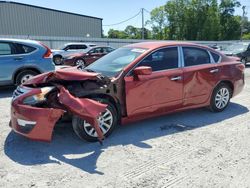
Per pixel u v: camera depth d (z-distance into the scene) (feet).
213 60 18.89
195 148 13.66
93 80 14.12
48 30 111.34
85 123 13.66
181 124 17.13
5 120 17.78
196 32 200.03
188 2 197.36
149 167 11.75
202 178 10.93
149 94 15.55
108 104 14.34
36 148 13.44
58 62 62.75
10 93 26.81
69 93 13.14
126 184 10.45
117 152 13.11
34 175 11.03
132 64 15.17
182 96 17.11
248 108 21.11
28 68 26.43
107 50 59.06
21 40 26.68
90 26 125.90
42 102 13.19
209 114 19.26
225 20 212.84
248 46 59.57
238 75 20.08
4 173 11.15
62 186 10.29
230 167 11.80
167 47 16.72
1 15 98.73
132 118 15.35
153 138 14.88
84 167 11.68
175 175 11.14
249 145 14.08
